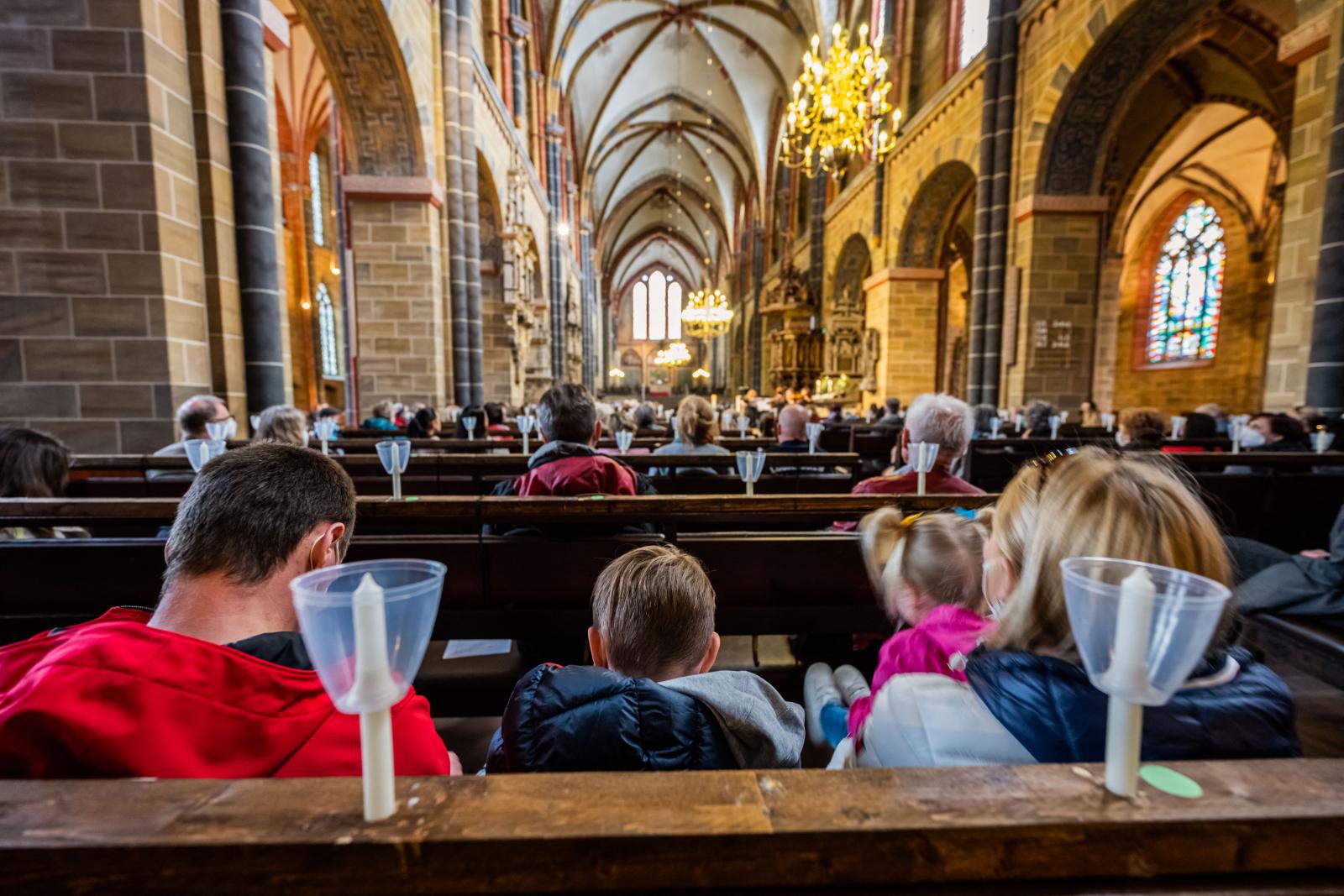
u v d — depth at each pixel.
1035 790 0.61
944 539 1.54
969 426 3.00
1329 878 0.60
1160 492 0.85
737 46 25.89
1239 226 17.89
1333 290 5.67
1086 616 0.57
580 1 21.75
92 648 0.80
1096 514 0.84
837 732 1.80
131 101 4.57
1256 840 0.59
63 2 4.46
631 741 1.00
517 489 2.79
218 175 5.23
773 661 2.79
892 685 1.04
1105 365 16.52
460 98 10.44
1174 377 20.05
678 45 27.05
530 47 19.22
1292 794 0.61
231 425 4.37
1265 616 2.34
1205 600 0.50
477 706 2.46
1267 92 12.08
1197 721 0.77
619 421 6.50
